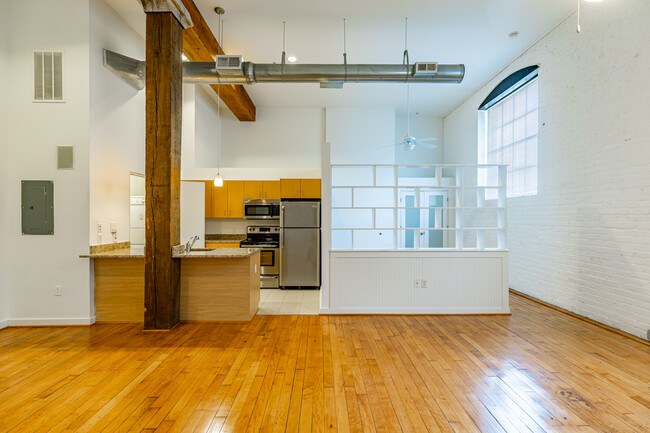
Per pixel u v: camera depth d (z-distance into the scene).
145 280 3.70
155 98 3.65
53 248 3.82
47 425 2.01
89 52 3.78
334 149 7.57
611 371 2.72
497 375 2.65
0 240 3.70
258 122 7.63
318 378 2.60
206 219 6.82
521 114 5.51
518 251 5.44
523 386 2.49
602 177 3.81
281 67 4.52
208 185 6.55
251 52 5.16
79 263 3.84
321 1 3.95
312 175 6.61
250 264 4.07
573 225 4.24
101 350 3.14
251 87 6.46
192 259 4.01
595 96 3.89
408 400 2.30
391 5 4.04
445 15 4.24
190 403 2.25
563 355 3.03
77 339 3.42
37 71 3.78
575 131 4.20
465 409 2.19
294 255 6.12
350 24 4.44
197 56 4.63
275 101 7.22
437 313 4.34
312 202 6.14
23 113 3.77
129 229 4.60
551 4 4.02
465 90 6.72
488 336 3.53
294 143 7.64
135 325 3.88
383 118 7.61
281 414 2.13
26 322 3.80
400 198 8.16
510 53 5.26
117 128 4.32
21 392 2.38
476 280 4.36
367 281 4.35
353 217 7.57
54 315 3.84
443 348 3.20
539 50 4.86
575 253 4.21
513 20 4.38
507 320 4.07
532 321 4.02
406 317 4.23
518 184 5.57
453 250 4.34
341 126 7.58
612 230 3.68
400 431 1.97
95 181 3.92
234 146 7.64
